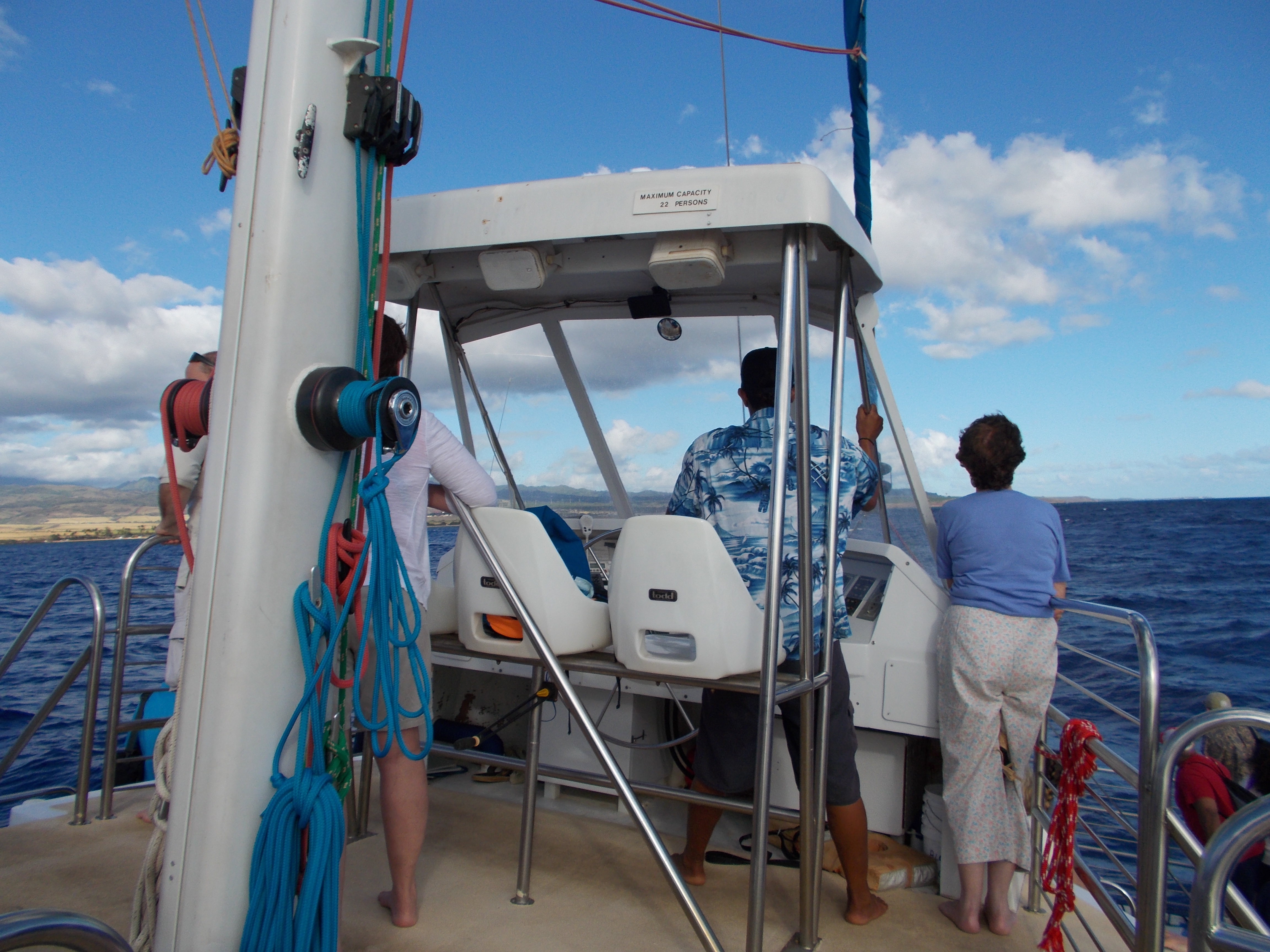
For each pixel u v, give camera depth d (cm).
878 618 250
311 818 119
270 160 122
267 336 121
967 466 245
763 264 207
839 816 215
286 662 123
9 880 229
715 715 223
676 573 184
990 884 218
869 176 319
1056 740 571
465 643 213
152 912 129
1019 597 221
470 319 307
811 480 196
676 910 220
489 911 215
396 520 191
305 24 123
